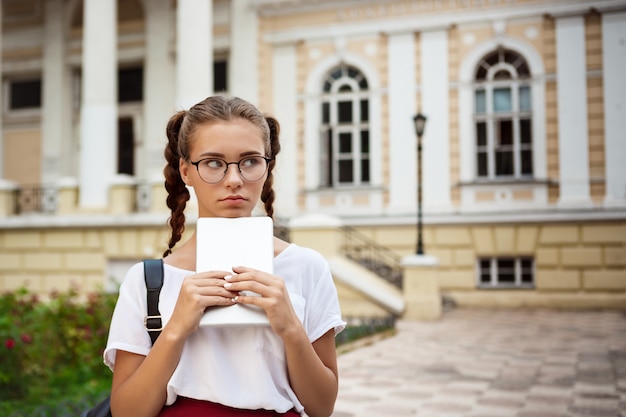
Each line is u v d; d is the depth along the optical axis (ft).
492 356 29.17
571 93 51.29
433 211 52.85
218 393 5.44
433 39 54.54
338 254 46.39
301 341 5.34
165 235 50.06
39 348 24.75
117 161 62.34
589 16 51.11
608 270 49.01
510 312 47.55
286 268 5.96
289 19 57.93
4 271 54.19
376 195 55.06
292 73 57.77
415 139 54.44
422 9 54.70
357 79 57.00
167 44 60.08
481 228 51.47
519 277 51.29
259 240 5.43
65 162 62.54
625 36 50.19
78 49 62.80
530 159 52.65
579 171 50.78
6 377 21.34
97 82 52.44
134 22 61.46
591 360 28.02
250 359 5.53
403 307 43.01
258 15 58.39
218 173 5.69
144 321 5.70
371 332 35.12
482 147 53.67
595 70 50.90
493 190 52.34
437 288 43.70
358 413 19.35
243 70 57.52
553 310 48.55
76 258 52.54
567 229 49.83
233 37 57.98
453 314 46.32
